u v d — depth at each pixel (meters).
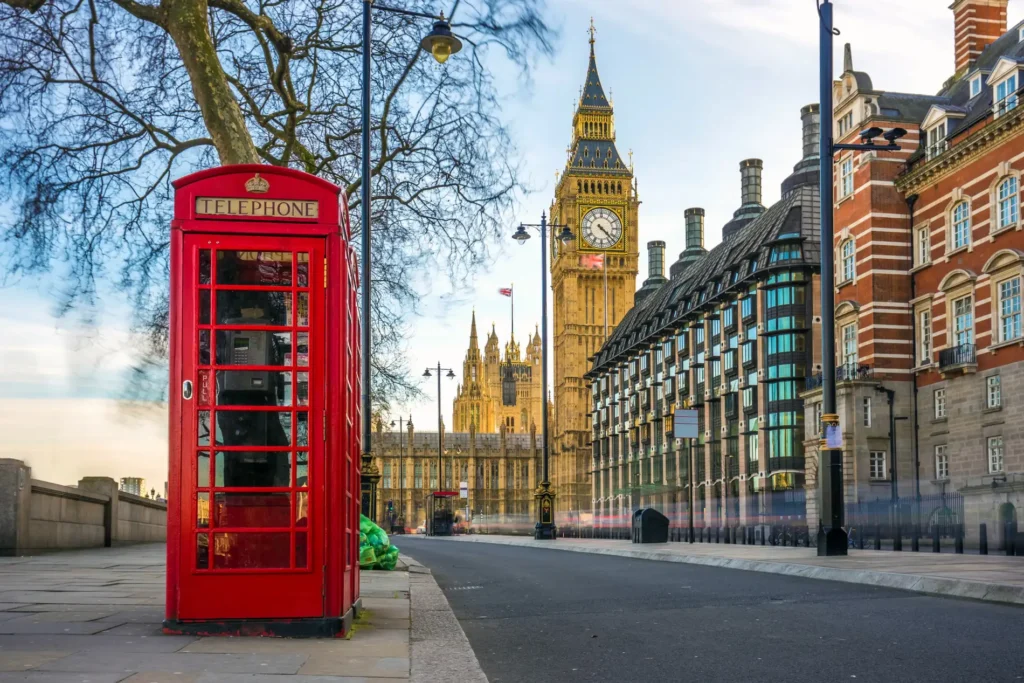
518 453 174.38
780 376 67.94
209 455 8.41
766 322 69.50
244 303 8.55
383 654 7.65
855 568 17.42
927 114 48.06
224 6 16.80
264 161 20.14
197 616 8.30
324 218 8.67
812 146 81.25
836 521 23.11
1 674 6.26
